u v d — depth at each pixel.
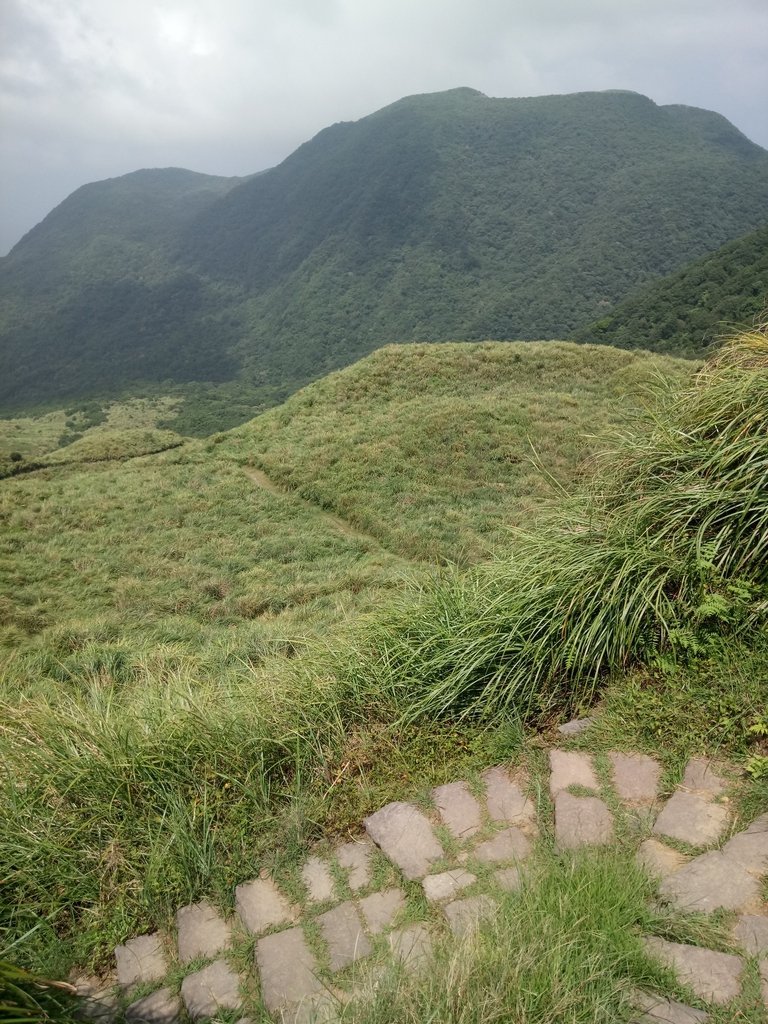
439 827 2.78
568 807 2.72
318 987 2.17
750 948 1.99
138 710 3.88
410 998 1.87
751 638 3.23
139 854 2.82
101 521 16.42
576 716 3.31
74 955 2.51
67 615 11.56
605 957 1.96
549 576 3.82
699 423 4.13
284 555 14.09
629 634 3.41
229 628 10.60
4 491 18.62
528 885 2.29
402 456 18.42
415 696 3.56
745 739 2.85
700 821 2.54
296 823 2.86
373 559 13.37
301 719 3.46
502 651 3.53
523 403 20.62
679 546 3.64
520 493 16.05
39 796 3.12
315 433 21.09
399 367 24.94
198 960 2.38
